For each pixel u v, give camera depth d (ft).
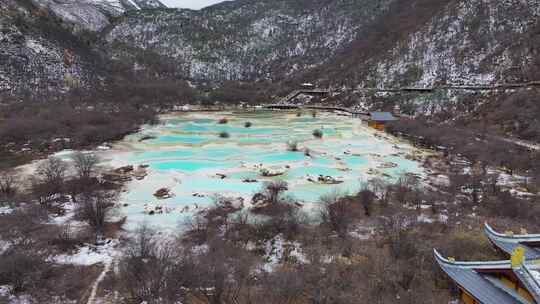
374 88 410.11
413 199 136.98
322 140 251.80
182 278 79.05
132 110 307.17
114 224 118.01
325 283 82.12
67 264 91.15
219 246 99.76
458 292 76.84
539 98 244.83
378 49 486.38
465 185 156.87
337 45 639.76
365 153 219.20
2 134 210.18
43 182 148.46
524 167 179.52
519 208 126.41
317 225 117.39
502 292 58.39
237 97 460.96
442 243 99.66
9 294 76.69
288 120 335.06
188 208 133.39
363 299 75.87
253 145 233.96
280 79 586.86
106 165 183.32
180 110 394.32
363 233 111.86
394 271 86.48
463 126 266.16
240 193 150.00
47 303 75.15
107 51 534.37
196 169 182.39
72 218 119.85
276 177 172.45
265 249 101.71
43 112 254.68
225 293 75.97
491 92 286.66
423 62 396.78
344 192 150.61
